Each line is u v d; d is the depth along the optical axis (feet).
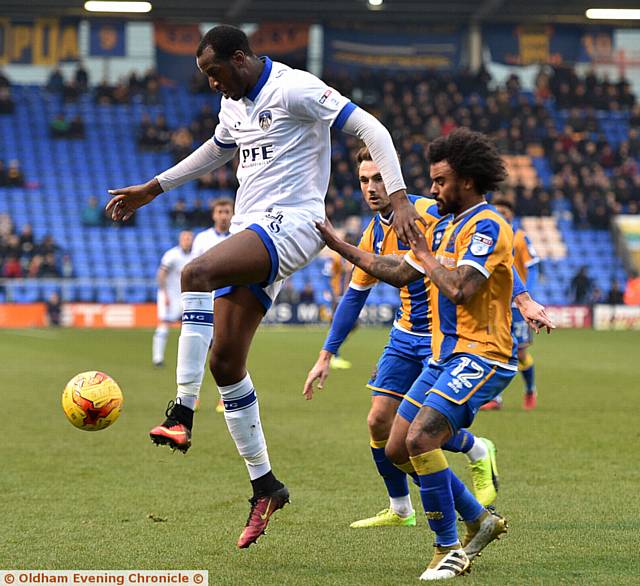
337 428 113.50
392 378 68.28
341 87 407.23
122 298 347.56
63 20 409.08
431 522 55.36
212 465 90.94
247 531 59.62
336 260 195.83
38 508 72.90
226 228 136.67
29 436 107.76
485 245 54.34
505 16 416.46
